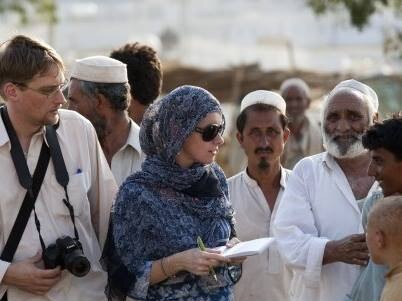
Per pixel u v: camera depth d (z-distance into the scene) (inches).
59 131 359.6
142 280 343.3
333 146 385.7
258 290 412.2
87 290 359.6
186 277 345.1
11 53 343.6
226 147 899.4
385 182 344.5
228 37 2262.6
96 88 406.3
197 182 349.4
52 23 1402.6
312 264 371.6
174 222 345.7
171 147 345.7
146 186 348.5
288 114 621.9
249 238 421.1
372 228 324.8
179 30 2313.0
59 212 353.4
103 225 368.8
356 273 378.0
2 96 349.1
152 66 450.9
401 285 316.8
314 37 2075.5
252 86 1115.3
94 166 367.6
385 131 341.4
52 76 344.8
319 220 386.0
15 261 347.3
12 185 348.2
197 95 346.3
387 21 1020.5
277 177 423.5
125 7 2404.0
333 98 390.0
